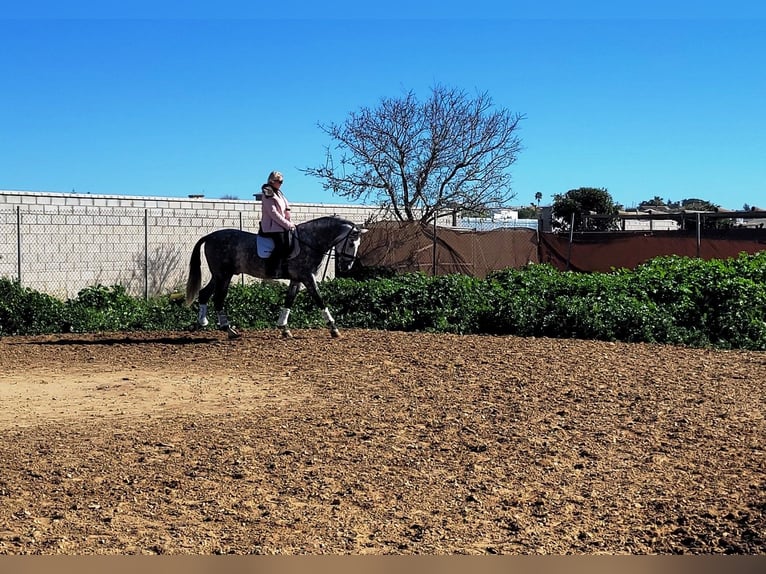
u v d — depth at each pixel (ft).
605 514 19.94
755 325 50.62
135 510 20.20
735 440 26.23
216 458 24.52
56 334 53.16
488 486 22.07
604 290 55.77
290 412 30.50
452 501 20.95
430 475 23.02
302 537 18.54
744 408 30.58
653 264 65.00
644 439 26.58
